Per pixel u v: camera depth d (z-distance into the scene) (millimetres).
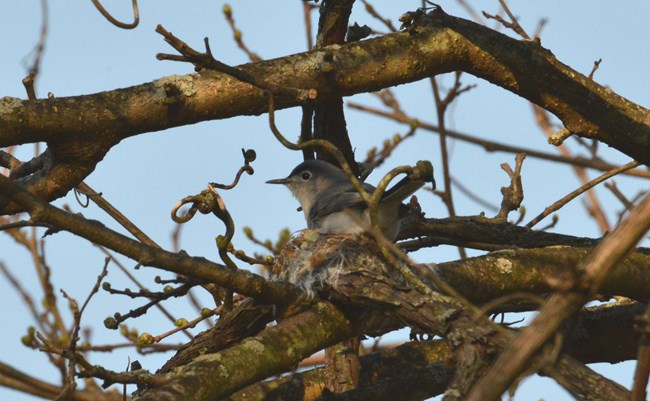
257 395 12836
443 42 12328
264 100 11336
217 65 9625
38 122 10375
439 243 14156
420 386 12781
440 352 13656
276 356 9922
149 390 9438
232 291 10102
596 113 12867
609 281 11742
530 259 11914
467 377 8688
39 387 10742
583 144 13414
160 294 11086
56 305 13586
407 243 14195
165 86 10914
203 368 9516
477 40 12477
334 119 13766
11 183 8844
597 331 13203
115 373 9133
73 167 10812
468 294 11469
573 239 13891
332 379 12773
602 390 8109
